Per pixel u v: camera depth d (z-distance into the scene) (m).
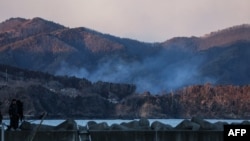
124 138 45.50
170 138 45.69
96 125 51.06
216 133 45.72
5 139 45.47
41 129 48.81
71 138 45.19
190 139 45.69
